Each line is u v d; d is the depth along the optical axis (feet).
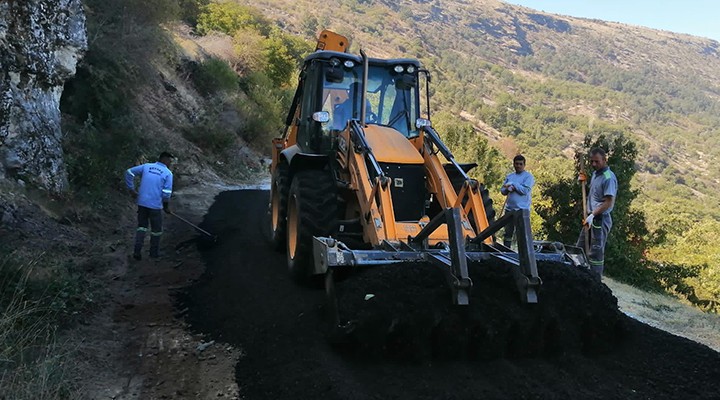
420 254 14.42
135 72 43.65
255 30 98.53
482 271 13.88
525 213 13.47
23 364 11.60
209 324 15.79
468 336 12.76
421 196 17.42
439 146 17.92
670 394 12.03
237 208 33.78
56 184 23.24
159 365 13.47
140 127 39.86
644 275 33.06
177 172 41.06
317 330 14.19
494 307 13.08
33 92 22.65
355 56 20.11
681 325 21.35
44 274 15.92
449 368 12.52
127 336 14.93
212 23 91.71
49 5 23.18
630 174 32.89
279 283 18.49
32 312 13.64
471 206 16.48
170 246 23.84
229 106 63.57
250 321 15.52
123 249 22.41
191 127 51.08
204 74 62.49
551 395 11.64
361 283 13.32
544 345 13.29
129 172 21.74
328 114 19.67
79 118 32.09
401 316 12.48
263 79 80.33
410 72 20.72
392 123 20.43
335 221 17.28
